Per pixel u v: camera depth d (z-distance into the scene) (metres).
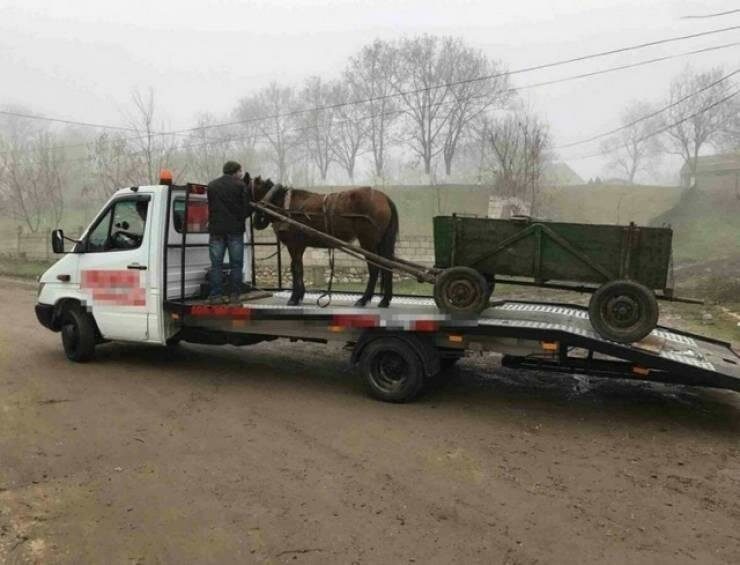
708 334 10.65
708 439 5.85
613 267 6.14
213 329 7.77
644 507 4.45
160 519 4.19
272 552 3.79
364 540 3.94
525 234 6.39
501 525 4.16
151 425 6.06
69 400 6.86
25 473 4.92
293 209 7.74
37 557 3.72
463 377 8.00
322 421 6.21
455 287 6.55
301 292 7.91
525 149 30.88
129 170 29.86
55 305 8.59
